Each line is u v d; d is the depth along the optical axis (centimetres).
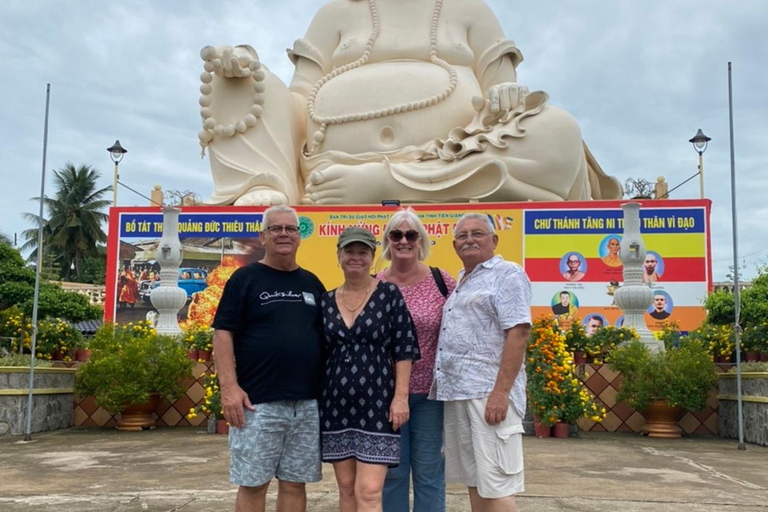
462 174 1297
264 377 358
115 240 1320
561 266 1235
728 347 954
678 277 1216
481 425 360
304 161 1437
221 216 1309
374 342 363
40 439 809
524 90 1317
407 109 1377
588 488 521
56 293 1316
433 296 398
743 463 653
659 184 1622
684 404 848
